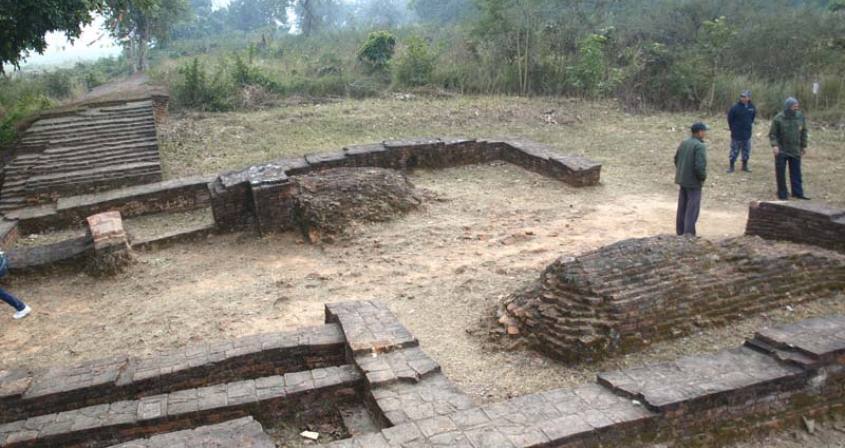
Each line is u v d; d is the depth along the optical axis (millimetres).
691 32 22750
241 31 56500
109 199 10789
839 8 23078
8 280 8180
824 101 16922
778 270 5793
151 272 8328
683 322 5266
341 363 5438
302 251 8859
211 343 5453
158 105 18078
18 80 29406
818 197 10359
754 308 5523
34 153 13852
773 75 19531
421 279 7520
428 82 21984
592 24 22859
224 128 16453
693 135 8188
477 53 22781
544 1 22031
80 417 4434
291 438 4562
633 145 14617
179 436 3887
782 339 4520
